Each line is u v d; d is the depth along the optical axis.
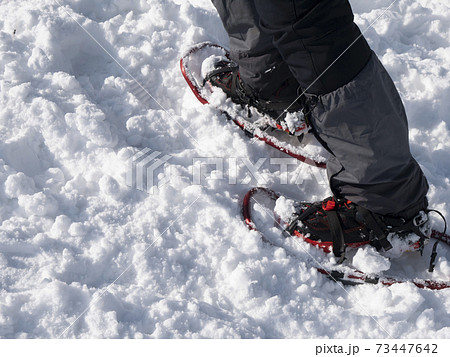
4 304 1.52
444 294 1.77
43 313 1.54
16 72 2.21
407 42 3.00
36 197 1.80
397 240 1.86
